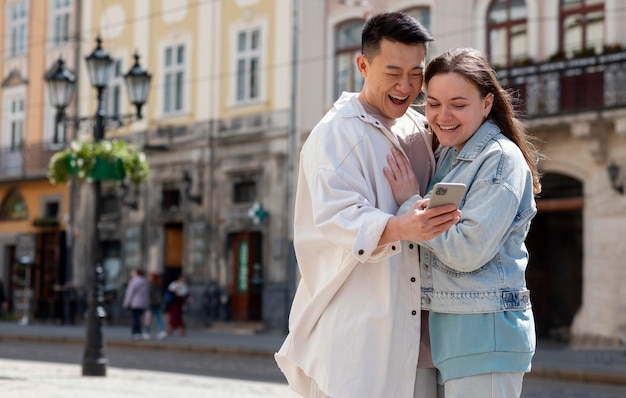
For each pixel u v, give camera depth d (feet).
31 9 109.50
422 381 10.93
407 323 10.66
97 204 46.34
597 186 63.52
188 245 90.17
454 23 71.41
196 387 39.14
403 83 11.02
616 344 61.82
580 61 62.90
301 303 11.37
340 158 10.80
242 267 86.12
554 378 49.14
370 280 10.69
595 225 63.52
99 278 44.19
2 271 109.40
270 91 84.64
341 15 79.46
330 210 10.56
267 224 83.46
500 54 68.85
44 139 107.24
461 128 10.93
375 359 10.55
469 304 10.45
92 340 43.34
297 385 11.35
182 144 91.61
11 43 112.06
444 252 10.27
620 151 62.54
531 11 67.10
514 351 10.43
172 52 94.22
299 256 11.30
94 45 102.37
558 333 69.31
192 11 92.43
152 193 94.38
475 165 10.65
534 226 70.64
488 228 10.19
